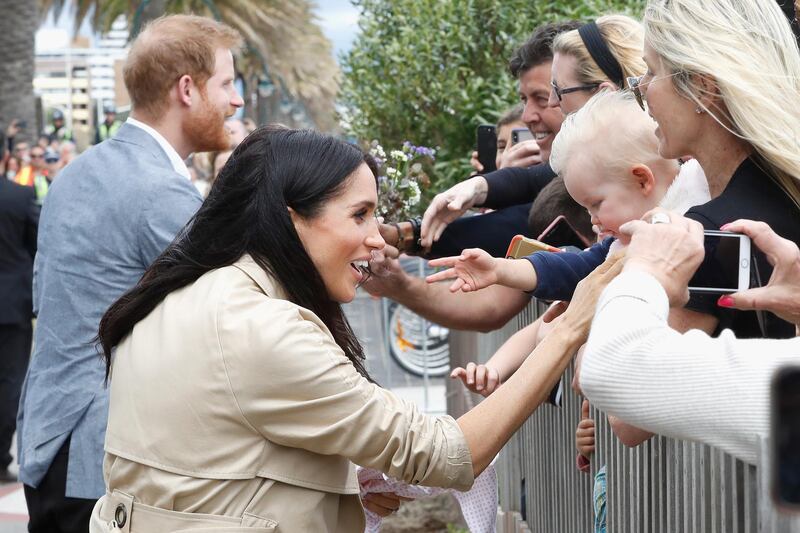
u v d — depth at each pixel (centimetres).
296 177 247
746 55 214
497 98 670
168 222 362
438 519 704
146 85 384
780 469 135
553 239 361
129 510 243
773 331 217
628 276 193
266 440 237
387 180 431
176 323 242
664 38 221
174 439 237
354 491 249
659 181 271
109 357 259
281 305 239
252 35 3244
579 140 278
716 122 222
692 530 236
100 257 364
